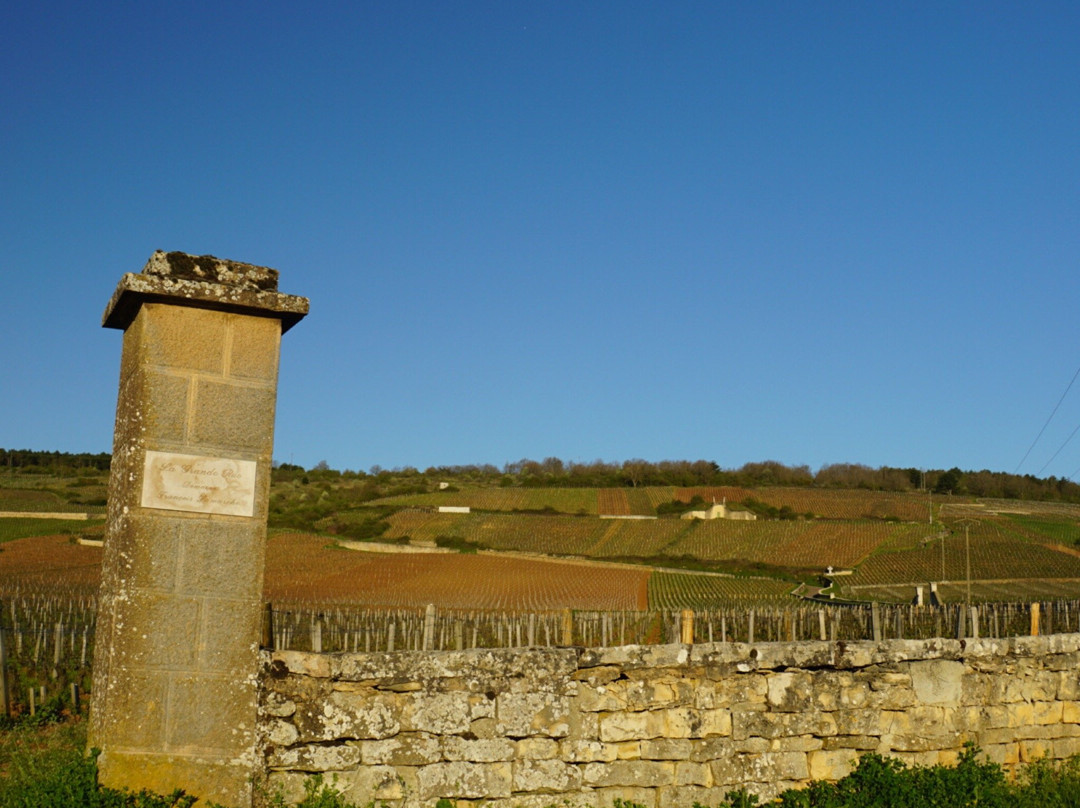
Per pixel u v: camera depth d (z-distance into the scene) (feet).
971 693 25.34
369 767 19.88
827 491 376.48
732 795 22.20
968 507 338.95
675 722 22.34
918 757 24.38
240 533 19.22
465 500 362.94
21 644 67.56
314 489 383.65
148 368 18.86
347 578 221.25
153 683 18.38
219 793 18.49
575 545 298.35
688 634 23.48
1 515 251.80
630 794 21.74
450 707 20.62
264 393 19.66
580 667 21.86
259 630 19.27
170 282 18.81
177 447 18.94
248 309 19.57
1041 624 93.50
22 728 32.81
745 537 300.81
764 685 23.31
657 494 368.89
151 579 18.54
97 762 18.01
